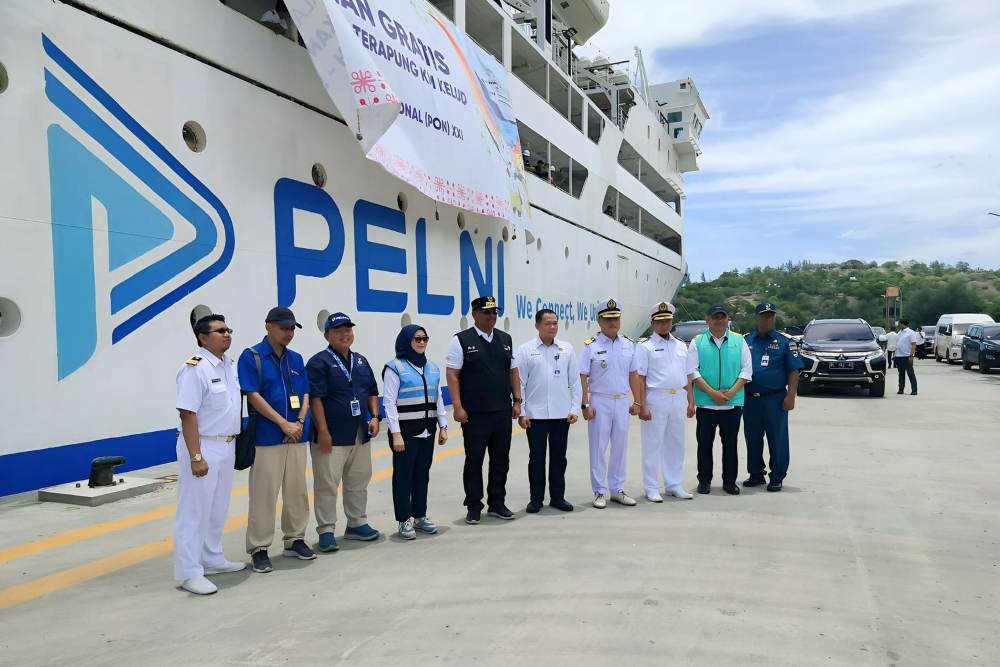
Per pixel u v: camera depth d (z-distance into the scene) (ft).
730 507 17.57
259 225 25.49
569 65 65.82
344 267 30.09
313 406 13.88
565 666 8.70
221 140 23.89
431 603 10.96
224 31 24.16
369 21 28.55
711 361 19.16
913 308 253.85
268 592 11.54
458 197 34.27
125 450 20.39
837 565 12.78
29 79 18.12
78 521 15.94
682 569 12.57
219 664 8.82
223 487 12.32
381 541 14.78
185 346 22.39
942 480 20.43
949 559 13.15
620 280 72.69
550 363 17.25
